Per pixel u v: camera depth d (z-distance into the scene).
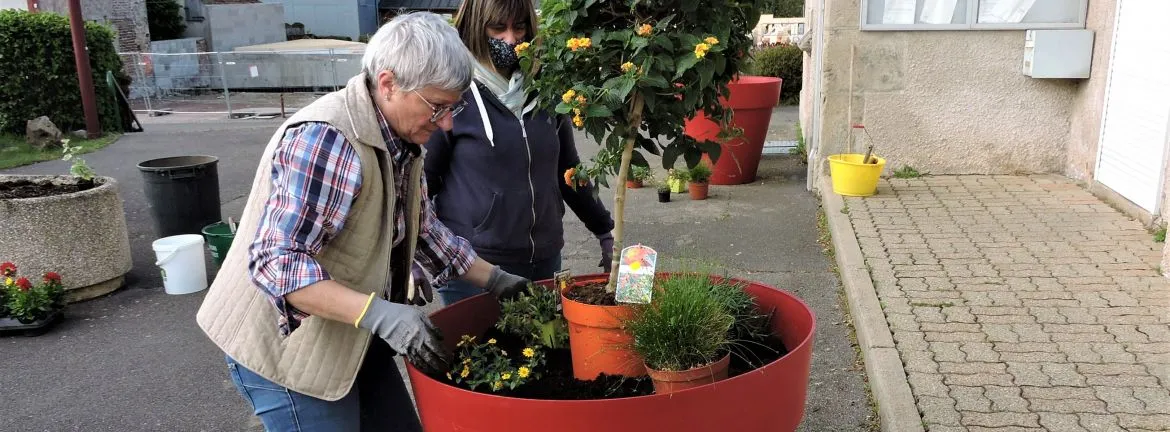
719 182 8.11
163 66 19.00
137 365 4.35
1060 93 7.04
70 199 5.17
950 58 7.09
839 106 7.30
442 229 2.44
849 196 6.69
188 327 4.88
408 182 2.12
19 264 5.09
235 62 19.58
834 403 3.59
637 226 6.65
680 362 2.09
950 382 3.40
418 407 2.11
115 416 3.79
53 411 3.85
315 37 29.69
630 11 2.17
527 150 2.74
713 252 5.88
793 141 10.20
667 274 2.54
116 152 11.46
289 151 1.82
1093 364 3.51
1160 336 3.76
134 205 8.09
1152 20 5.57
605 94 2.10
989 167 7.32
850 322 4.48
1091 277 4.59
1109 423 3.01
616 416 1.83
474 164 2.71
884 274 4.78
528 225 2.83
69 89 12.97
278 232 1.81
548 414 1.83
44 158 10.95
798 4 23.31
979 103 7.17
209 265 6.11
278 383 2.04
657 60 2.09
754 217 6.82
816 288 5.07
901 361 3.62
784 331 2.43
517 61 2.67
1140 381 3.33
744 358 2.24
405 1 32.94
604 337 2.20
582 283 2.57
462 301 2.52
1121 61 6.07
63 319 5.03
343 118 1.86
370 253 2.00
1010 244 5.27
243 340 2.04
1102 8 6.49
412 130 1.96
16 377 4.22
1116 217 5.80
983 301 4.30
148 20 23.41
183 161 6.66
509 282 2.50
